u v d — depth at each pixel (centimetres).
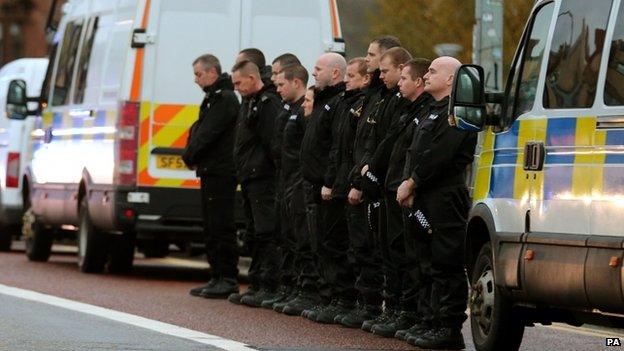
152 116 3809
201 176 3406
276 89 3222
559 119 2178
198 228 3850
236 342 2531
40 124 4647
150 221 3822
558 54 2211
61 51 4516
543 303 2181
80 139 4188
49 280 3816
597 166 2067
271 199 3228
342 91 2866
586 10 2144
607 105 2062
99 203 3956
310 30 3884
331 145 2880
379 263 2753
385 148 2589
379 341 2584
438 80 2439
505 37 5166
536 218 2211
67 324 2764
